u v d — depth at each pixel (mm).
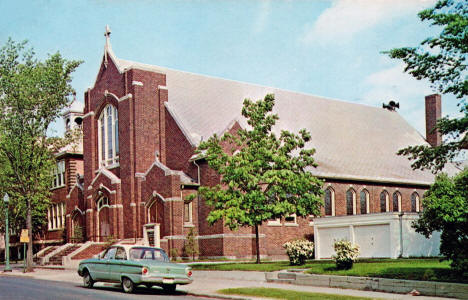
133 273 20469
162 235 39062
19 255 57469
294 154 45406
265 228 39750
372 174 49031
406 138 58969
